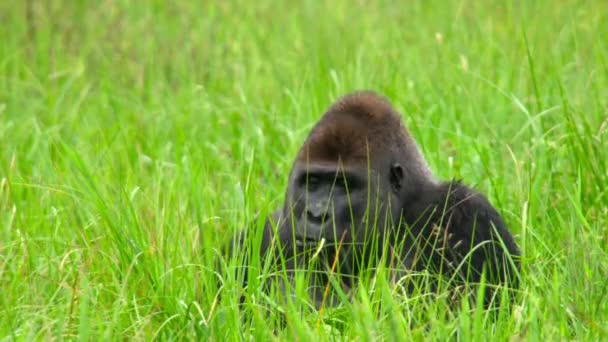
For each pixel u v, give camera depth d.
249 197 15.26
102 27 28.25
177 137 19.89
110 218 14.22
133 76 25.12
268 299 12.67
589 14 25.02
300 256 13.67
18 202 15.62
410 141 14.33
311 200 13.38
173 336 12.59
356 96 13.92
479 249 13.91
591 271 13.23
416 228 14.08
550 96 19.58
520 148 18.34
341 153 13.45
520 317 12.05
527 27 24.38
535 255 13.59
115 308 12.33
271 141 20.19
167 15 29.11
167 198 15.71
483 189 16.89
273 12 28.67
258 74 24.72
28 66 26.06
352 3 28.95
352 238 13.31
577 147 16.72
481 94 21.02
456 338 12.20
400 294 13.27
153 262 13.45
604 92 20.11
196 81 24.31
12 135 20.95
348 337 12.02
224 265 13.39
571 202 14.53
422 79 22.09
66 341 12.10
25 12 28.70
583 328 12.27
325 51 24.25
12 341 11.91
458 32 25.14
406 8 28.39
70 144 19.75
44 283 13.36
